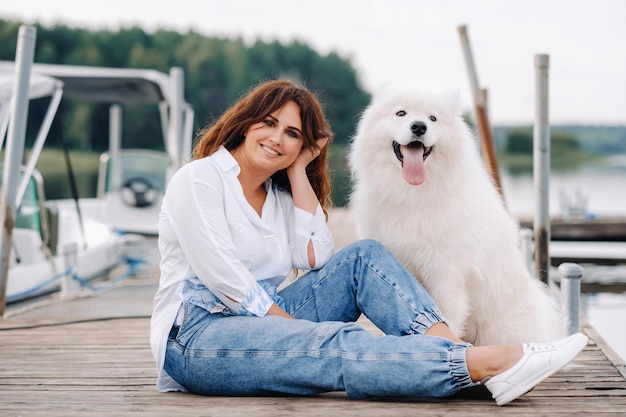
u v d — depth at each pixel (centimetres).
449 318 283
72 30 4297
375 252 251
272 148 246
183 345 239
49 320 438
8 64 695
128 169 931
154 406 239
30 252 646
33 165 573
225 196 243
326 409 230
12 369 300
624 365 299
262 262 251
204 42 4600
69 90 822
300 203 264
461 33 621
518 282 296
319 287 256
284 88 250
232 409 232
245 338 233
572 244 1166
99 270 709
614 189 2286
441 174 285
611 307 758
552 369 218
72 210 877
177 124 815
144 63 4269
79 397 253
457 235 282
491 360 220
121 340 370
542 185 481
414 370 221
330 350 228
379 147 294
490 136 625
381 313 244
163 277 248
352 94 4912
